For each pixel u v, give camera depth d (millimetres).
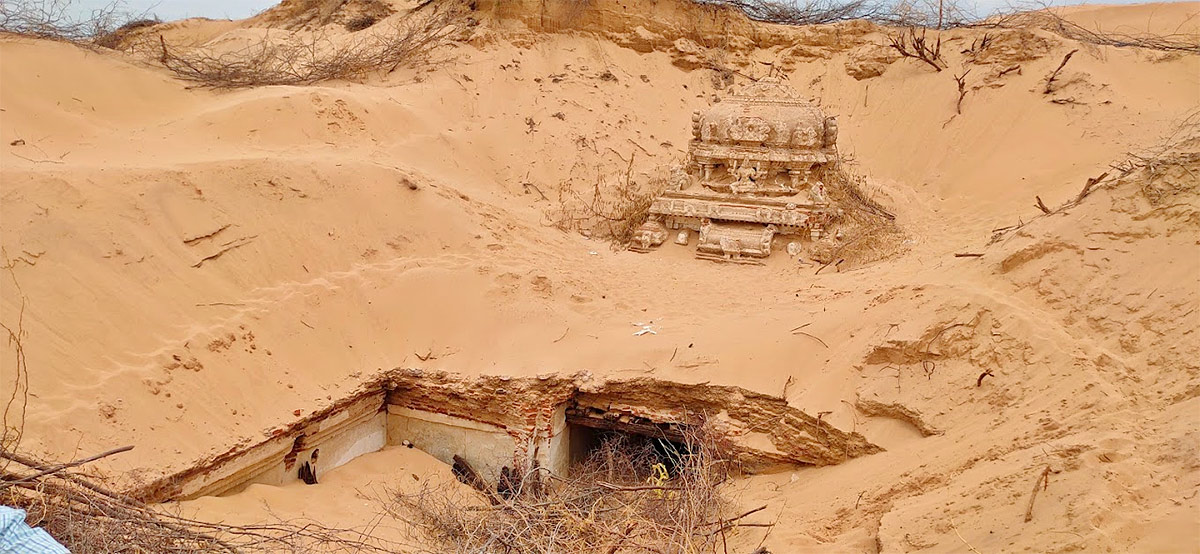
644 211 15758
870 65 20672
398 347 11320
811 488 9422
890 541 7566
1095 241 9852
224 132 13625
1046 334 9078
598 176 17562
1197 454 6816
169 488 8664
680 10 21766
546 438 10852
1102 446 7219
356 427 10961
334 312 11133
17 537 3904
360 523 9078
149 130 13328
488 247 12875
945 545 7246
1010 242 10891
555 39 20672
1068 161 16141
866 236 14219
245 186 11461
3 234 9312
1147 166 10117
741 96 15586
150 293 9867
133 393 9023
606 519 8477
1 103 12133
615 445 11094
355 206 12281
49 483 6914
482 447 11086
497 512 8711
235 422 9539
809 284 12750
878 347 10039
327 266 11555
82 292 9406
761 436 10383
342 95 15414
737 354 10820
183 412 9234
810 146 14859
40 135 12086
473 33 19766
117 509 6996
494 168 16828
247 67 16781
